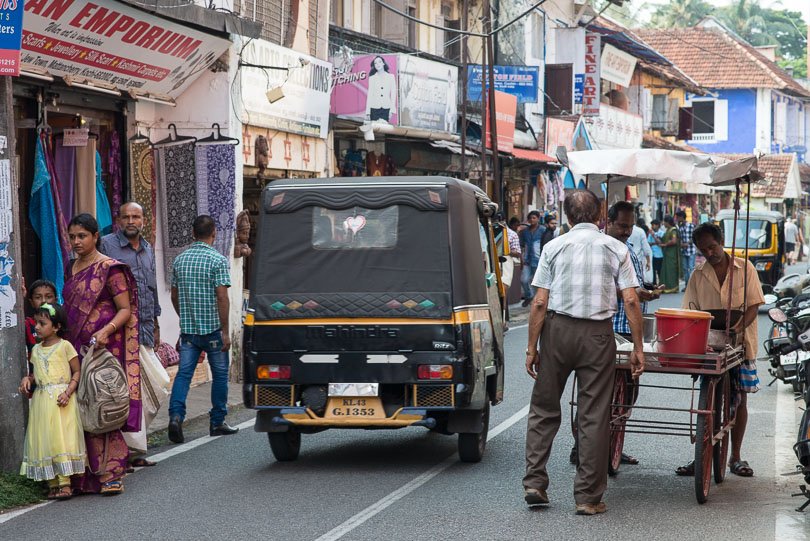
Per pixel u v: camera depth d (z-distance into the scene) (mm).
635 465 9836
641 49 41906
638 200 44219
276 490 8836
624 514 8047
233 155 14961
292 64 17734
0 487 8570
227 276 11156
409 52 24844
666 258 32875
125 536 7453
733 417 9312
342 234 9734
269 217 9859
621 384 9164
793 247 44969
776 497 8609
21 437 9117
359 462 10023
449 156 25812
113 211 14195
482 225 11219
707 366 8273
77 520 7906
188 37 14109
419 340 9445
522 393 13992
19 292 9125
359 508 8211
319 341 9531
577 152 10328
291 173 18547
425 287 9516
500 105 27141
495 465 9820
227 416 12570
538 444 8172
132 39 13086
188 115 15297
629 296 8062
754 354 9367
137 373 9055
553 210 35656
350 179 9945
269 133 17469
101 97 13750
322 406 9516
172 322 15227
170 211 15062
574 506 8266
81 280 8898
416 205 9680
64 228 12281
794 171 54125
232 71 15367
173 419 10906
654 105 51562
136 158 14453
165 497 8609
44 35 11641
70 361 8648
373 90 20328
